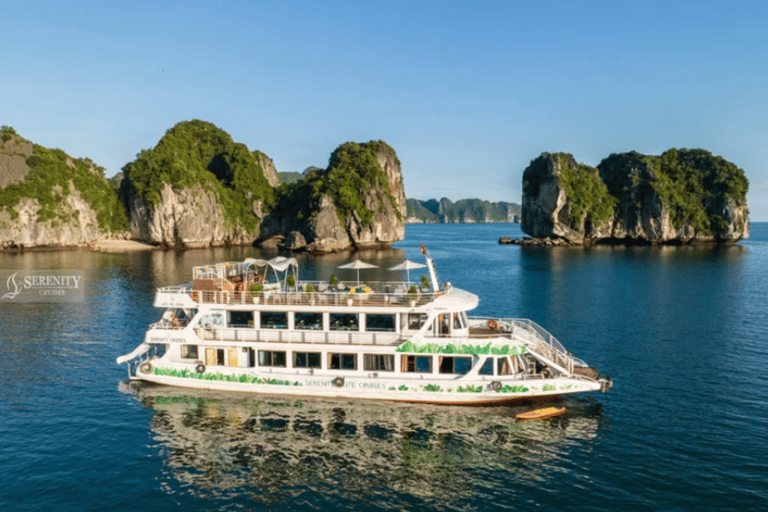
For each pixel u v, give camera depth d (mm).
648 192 179000
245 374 28312
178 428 24719
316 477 20438
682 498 18875
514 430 24594
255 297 28891
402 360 27453
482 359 26891
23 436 24125
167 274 88000
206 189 169000
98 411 26906
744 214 177750
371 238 169000
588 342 41719
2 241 133625
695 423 25547
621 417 26250
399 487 19750
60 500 18781
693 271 92875
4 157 136250
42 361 36312
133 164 160750
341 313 28078
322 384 27641
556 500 18828
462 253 143625
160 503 18609
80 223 151000
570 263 110688
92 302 60094
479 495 19188
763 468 21000
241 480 20203
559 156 180500
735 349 39469
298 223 171750
